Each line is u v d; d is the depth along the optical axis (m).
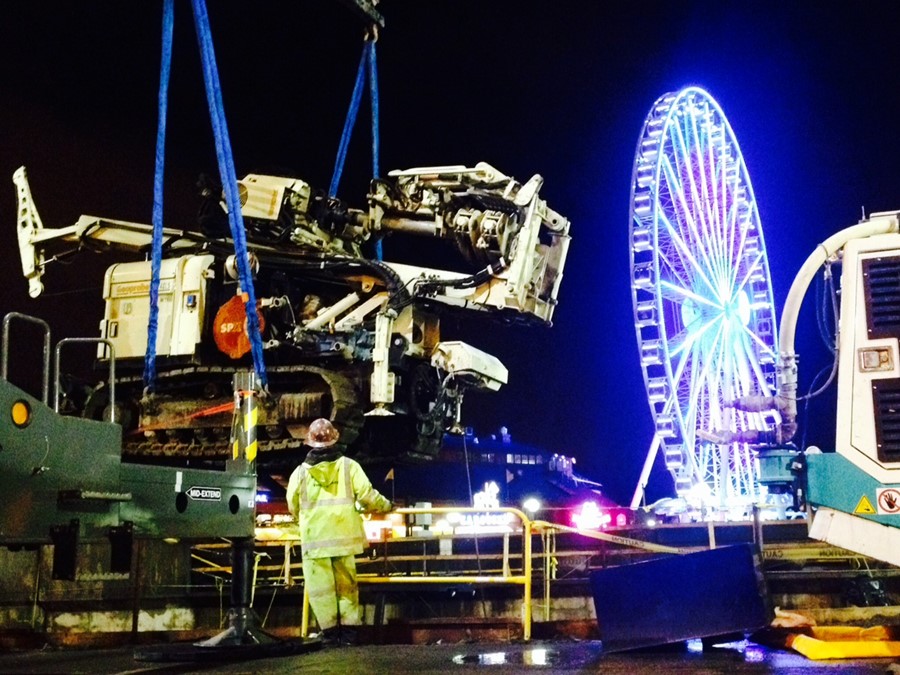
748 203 30.91
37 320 6.92
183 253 17.08
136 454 16.94
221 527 8.06
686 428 24.89
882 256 7.25
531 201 15.25
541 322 15.71
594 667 6.79
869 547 6.95
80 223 17.66
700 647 8.07
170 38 15.85
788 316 7.84
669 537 15.27
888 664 6.55
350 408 15.23
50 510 6.47
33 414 6.39
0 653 9.27
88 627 12.13
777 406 7.80
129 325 16.80
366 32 18.91
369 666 7.15
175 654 7.68
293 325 15.96
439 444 16.28
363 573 13.60
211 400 16.50
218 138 15.12
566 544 15.52
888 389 7.04
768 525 14.88
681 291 26.17
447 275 15.67
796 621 8.27
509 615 11.97
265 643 8.15
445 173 15.62
